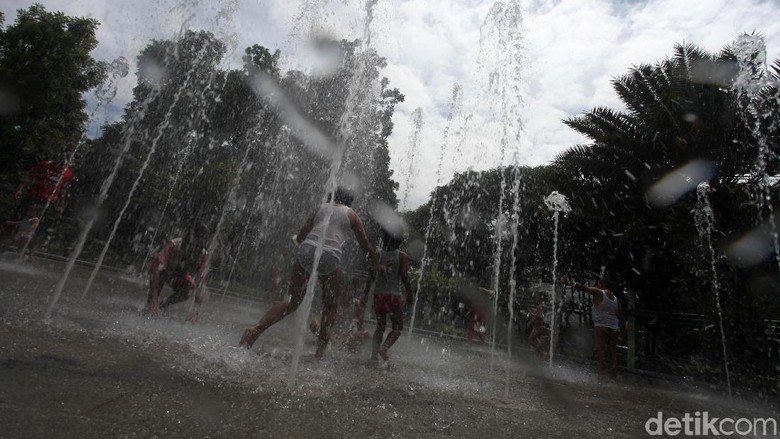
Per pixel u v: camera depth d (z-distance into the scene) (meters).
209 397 1.92
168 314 4.86
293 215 16.73
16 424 1.34
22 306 3.29
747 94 8.82
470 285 14.60
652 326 7.98
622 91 12.61
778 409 4.59
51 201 8.48
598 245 12.56
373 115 17.59
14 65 11.30
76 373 1.91
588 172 12.59
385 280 4.32
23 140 11.11
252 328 3.16
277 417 1.81
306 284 3.29
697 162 9.91
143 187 14.82
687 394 5.04
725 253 7.21
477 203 20.97
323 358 3.67
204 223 4.73
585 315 10.13
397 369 3.87
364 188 17.62
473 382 3.69
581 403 3.40
